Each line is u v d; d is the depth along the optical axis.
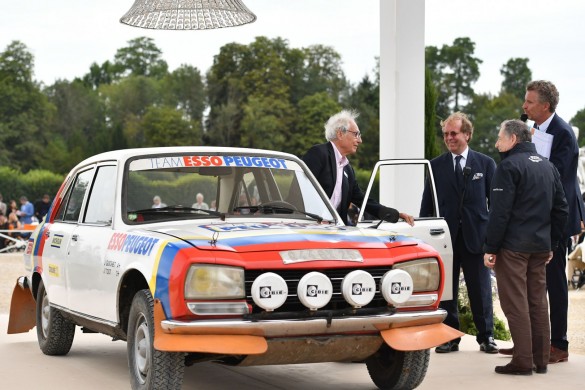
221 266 6.31
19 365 8.95
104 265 7.50
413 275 6.93
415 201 11.79
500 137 8.62
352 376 8.41
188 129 108.25
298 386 7.94
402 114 11.80
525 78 113.12
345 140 9.14
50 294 9.05
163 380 6.52
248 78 108.31
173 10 9.15
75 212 8.95
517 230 8.42
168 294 6.30
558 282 9.24
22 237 33.84
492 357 9.43
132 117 113.00
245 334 6.29
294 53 110.88
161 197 7.92
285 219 7.96
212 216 7.76
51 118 108.25
